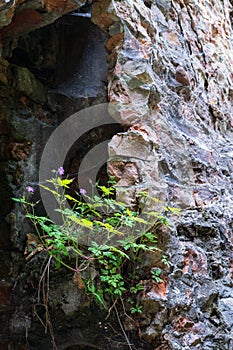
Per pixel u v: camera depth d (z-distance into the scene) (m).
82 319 2.31
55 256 2.34
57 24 3.13
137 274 2.39
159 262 2.39
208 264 2.63
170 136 2.86
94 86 3.18
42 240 2.39
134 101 2.65
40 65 3.06
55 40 3.11
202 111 3.55
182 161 2.90
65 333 2.30
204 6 4.30
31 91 2.81
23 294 2.38
